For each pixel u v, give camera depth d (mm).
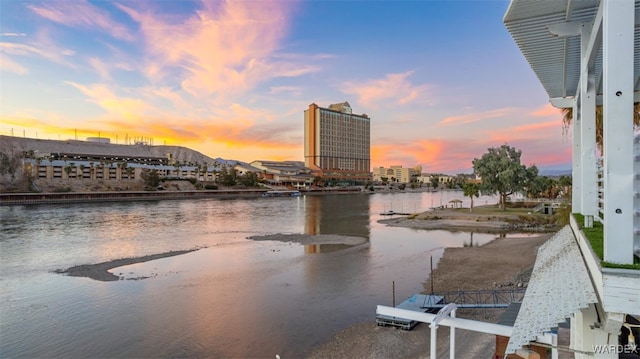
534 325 4359
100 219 62438
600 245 4879
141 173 135625
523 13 6520
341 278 25250
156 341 15781
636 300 3562
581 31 6719
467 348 13766
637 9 5191
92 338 16078
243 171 199875
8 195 92188
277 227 54219
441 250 35250
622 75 3855
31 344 15578
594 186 7055
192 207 90812
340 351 14656
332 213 77562
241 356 14492
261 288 22969
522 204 76000
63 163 125438
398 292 22016
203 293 22047
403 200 129000
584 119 7223
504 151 69250
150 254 33875
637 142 4234
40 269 28172
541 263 7367
